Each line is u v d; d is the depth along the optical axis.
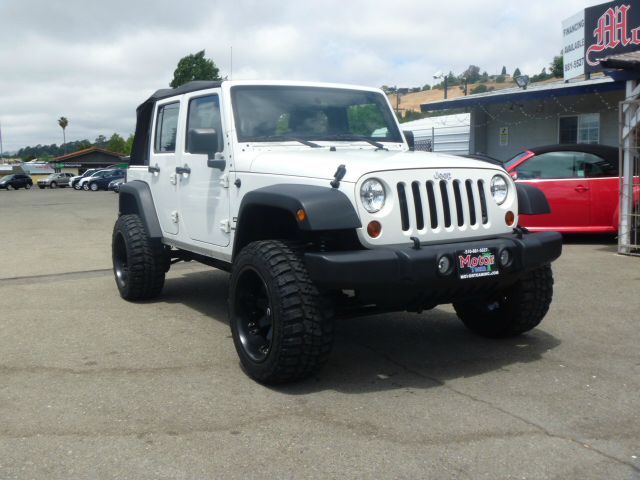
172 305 6.67
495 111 18.19
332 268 3.81
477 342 5.21
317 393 4.12
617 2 13.50
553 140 16.75
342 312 4.35
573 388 4.16
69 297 7.12
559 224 10.28
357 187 3.97
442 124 21.67
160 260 6.61
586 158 10.22
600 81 14.16
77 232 14.74
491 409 3.83
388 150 5.25
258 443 3.42
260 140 5.03
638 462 3.17
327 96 5.55
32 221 18.33
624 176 9.09
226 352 5.03
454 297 4.34
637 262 8.55
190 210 5.65
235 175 4.90
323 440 3.45
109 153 88.12
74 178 51.94
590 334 5.36
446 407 3.87
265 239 4.72
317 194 3.94
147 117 6.87
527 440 3.42
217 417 3.76
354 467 3.16
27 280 8.27
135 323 5.93
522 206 4.77
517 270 4.32
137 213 7.08
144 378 4.45
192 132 4.86
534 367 4.57
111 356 4.95
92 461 3.25
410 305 4.31
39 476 3.11
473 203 4.38
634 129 8.99
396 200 4.08
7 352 5.08
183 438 3.50
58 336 5.53
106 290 7.50
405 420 3.69
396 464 3.18
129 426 3.66
